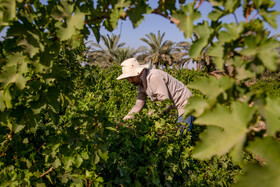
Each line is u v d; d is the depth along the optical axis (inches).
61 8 35.2
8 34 35.3
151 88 107.8
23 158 54.8
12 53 38.0
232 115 23.6
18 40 36.0
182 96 113.3
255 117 24.2
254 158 100.3
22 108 45.6
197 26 28.0
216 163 113.0
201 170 111.0
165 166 86.3
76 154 53.8
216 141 23.1
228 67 28.7
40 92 45.4
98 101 150.9
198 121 23.9
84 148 57.2
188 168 100.6
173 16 30.0
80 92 165.9
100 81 209.2
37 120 47.0
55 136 52.8
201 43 27.6
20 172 51.7
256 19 26.0
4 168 50.2
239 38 26.5
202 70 412.2
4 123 44.8
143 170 74.3
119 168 68.6
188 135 98.0
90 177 56.5
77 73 81.7
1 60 40.5
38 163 55.7
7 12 33.2
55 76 44.3
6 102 40.0
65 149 53.2
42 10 38.3
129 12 34.7
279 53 23.5
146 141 79.8
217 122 23.5
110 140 73.6
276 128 22.2
